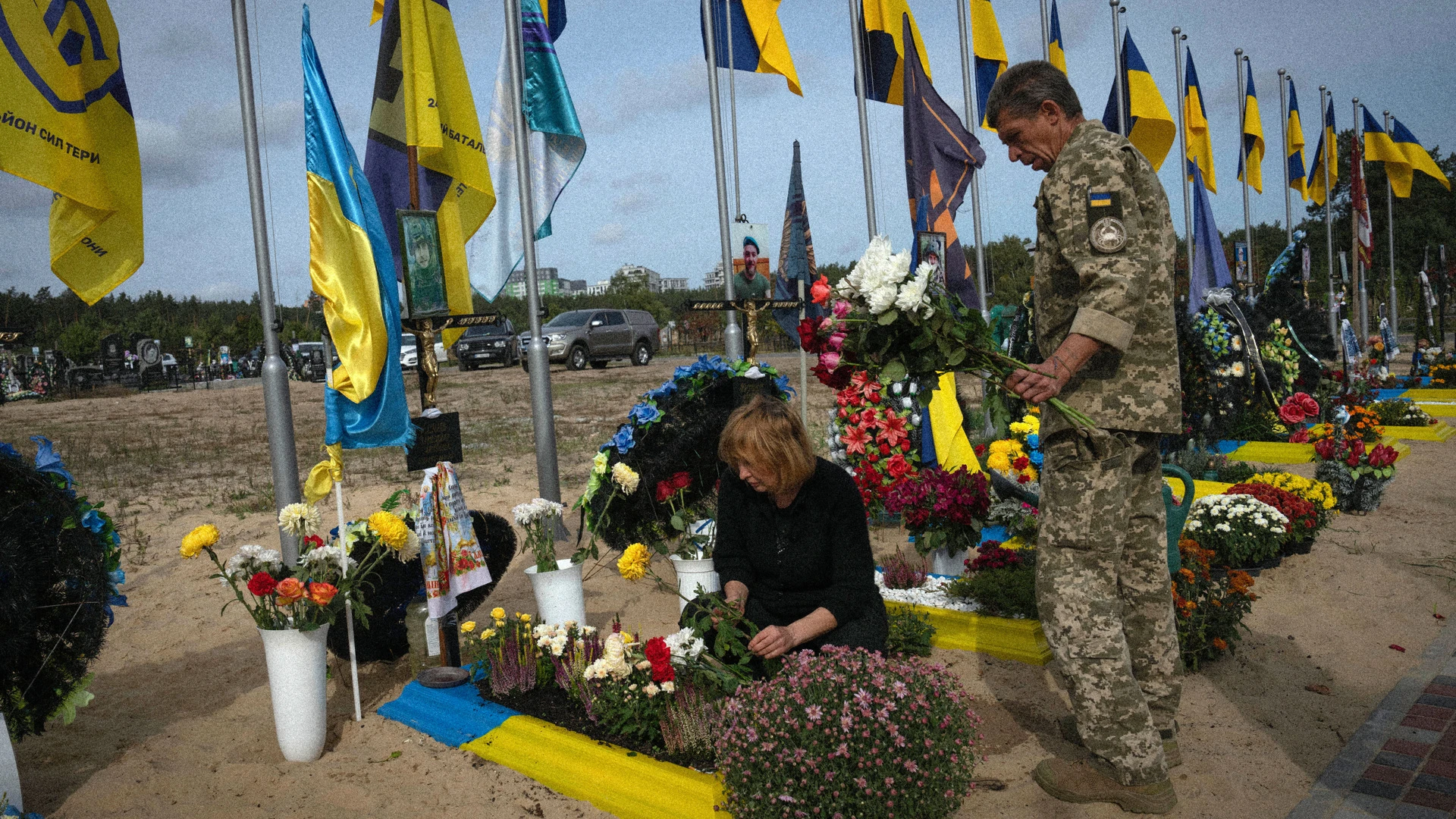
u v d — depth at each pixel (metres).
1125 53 12.56
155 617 5.68
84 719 4.12
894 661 3.11
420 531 4.20
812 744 2.59
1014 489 5.83
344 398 3.95
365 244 3.97
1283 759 3.35
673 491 4.91
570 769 3.35
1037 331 3.21
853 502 3.30
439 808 3.22
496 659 3.99
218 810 3.23
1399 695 3.89
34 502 3.15
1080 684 2.98
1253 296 13.45
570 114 6.59
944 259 7.83
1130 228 2.76
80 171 4.27
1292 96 19.53
